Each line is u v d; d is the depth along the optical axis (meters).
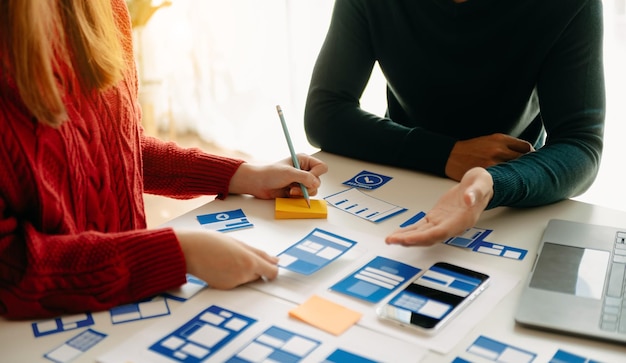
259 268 0.92
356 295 0.89
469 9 1.33
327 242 1.02
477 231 1.05
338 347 0.79
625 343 0.77
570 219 1.09
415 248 1.00
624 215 1.10
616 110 2.02
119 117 1.09
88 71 1.03
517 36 1.32
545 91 1.32
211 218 1.11
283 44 2.84
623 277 0.89
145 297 0.90
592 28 1.28
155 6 2.86
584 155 1.21
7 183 0.90
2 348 0.81
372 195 1.18
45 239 0.90
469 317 0.84
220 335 0.82
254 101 3.01
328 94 1.44
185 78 3.13
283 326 0.83
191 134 3.21
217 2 2.94
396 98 1.54
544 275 0.90
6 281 0.87
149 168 1.23
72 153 0.98
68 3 1.01
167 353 0.79
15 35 0.87
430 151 1.26
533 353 0.77
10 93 0.90
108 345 0.81
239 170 1.19
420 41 1.42
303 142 2.84
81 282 0.87
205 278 0.91
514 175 1.09
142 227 1.16
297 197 1.16
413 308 0.85
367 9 1.45
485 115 1.43
